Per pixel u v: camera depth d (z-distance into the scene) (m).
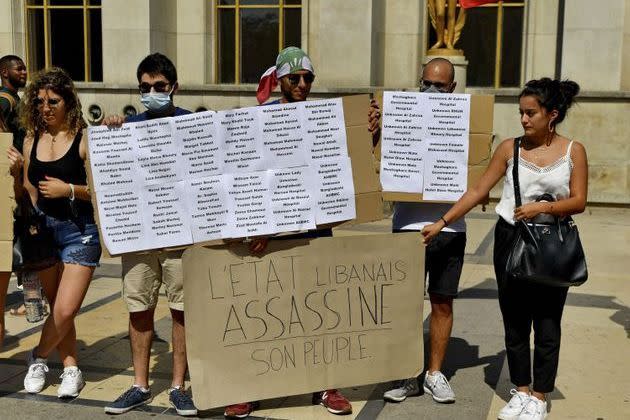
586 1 12.39
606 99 12.45
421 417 4.29
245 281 4.25
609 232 10.49
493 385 4.79
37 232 4.34
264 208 4.21
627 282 7.52
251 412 4.34
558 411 4.38
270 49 14.41
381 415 4.31
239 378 4.27
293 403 4.49
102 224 4.20
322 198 4.25
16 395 4.54
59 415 4.26
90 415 4.27
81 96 14.18
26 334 5.75
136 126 4.17
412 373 4.50
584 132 12.60
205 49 14.42
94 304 6.61
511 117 13.16
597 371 5.04
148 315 4.42
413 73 13.77
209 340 4.22
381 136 4.48
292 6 14.20
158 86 4.23
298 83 4.21
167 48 14.32
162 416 4.28
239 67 14.56
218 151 4.18
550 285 3.96
